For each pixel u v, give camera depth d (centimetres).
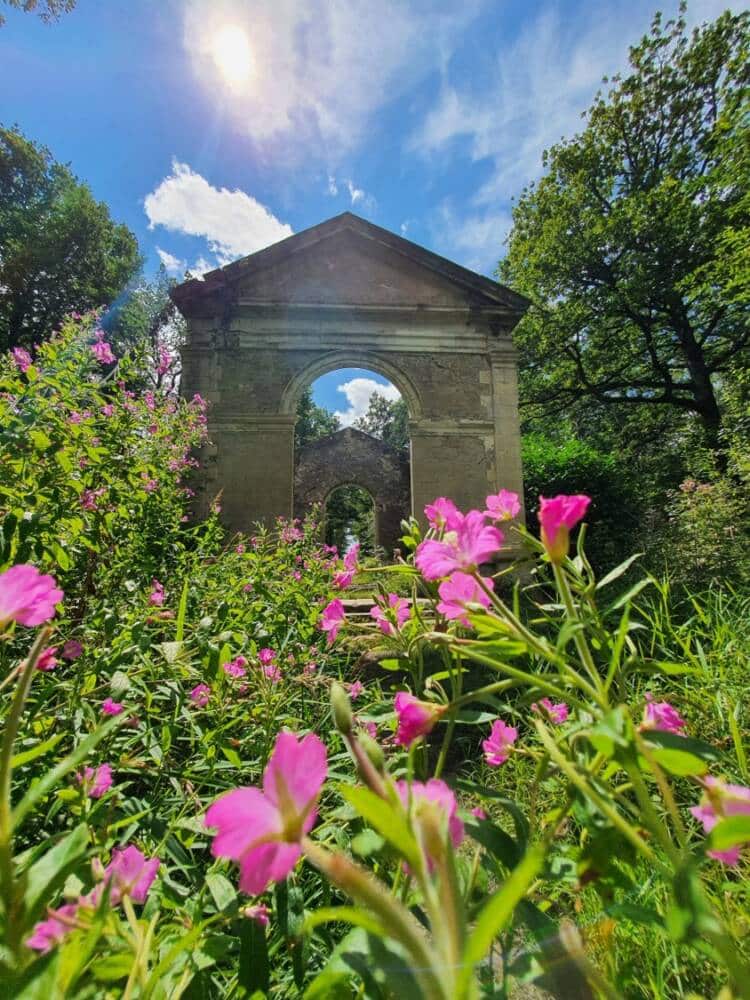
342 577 130
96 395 245
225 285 902
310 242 933
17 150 1603
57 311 1694
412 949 29
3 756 41
